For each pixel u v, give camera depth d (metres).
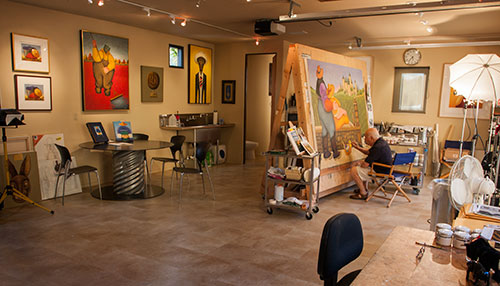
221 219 4.71
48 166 5.50
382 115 8.48
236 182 6.86
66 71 5.78
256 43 7.64
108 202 5.34
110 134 6.56
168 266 3.34
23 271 3.18
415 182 6.23
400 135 7.87
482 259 1.67
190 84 8.25
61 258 3.46
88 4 5.23
